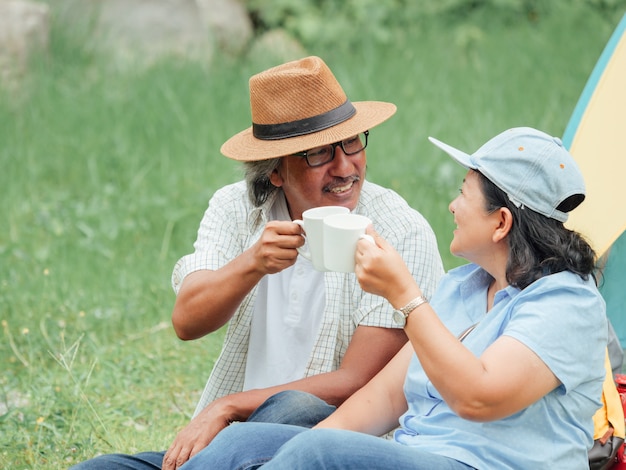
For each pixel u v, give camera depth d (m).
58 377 7.83
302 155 5.25
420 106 13.93
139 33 15.80
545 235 4.42
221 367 5.73
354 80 15.11
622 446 4.98
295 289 5.49
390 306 5.30
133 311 9.05
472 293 4.79
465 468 4.30
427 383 4.62
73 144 12.84
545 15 17.70
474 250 4.58
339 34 17.12
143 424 7.45
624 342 6.94
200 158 12.56
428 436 4.51
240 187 5.80
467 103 14.02
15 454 6.68
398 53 16.50
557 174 4.39
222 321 5.32
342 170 5.26
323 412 4.96
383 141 12.88
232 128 13.35
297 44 17.11
